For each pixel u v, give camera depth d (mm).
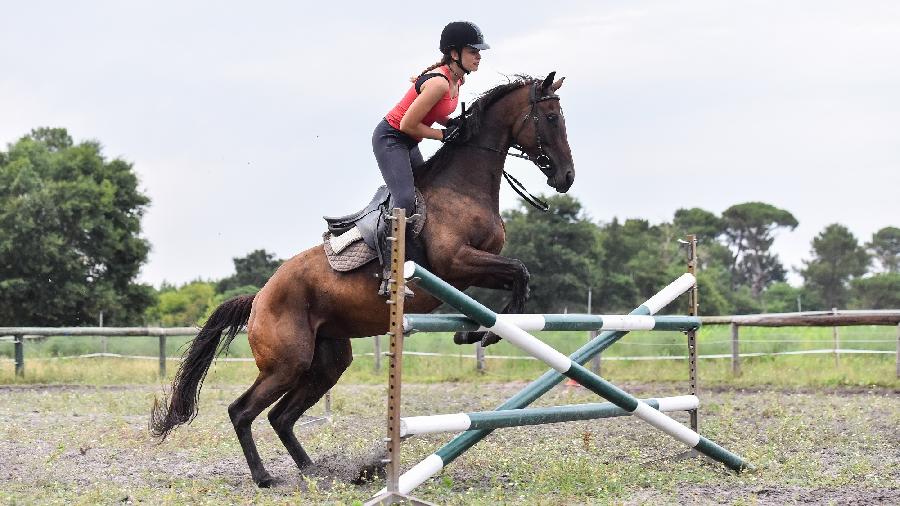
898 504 4945
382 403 11219
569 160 5930
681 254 46531
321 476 6031
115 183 39875
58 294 35250
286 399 6340
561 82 6000
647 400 5957
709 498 5184
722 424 8469
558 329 5398
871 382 12414
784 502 5035
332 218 5973
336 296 5859
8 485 5910
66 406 11188
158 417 6273
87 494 5523
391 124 5781
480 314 4980
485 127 5898
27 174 36156
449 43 5770
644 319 5789
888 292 62688
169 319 45156
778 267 76875
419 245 5691
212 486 5840
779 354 15594
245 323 6352
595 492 5379
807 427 8062
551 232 34625
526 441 7613
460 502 5164
